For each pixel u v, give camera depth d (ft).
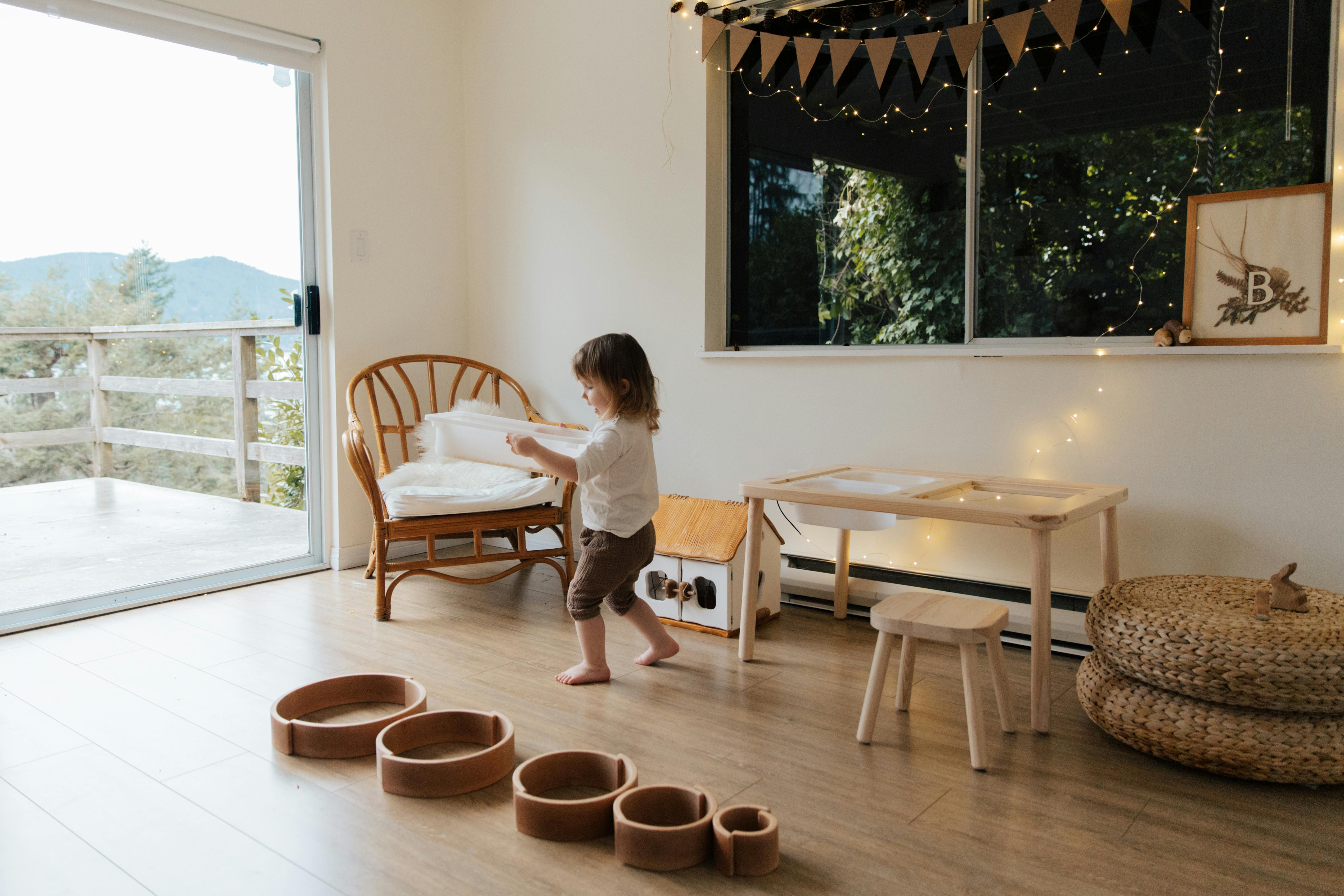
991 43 8.59
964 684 5.91
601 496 7.05
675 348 10.69
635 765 5.68
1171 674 5.71
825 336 9.91
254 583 10.61
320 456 11.38
